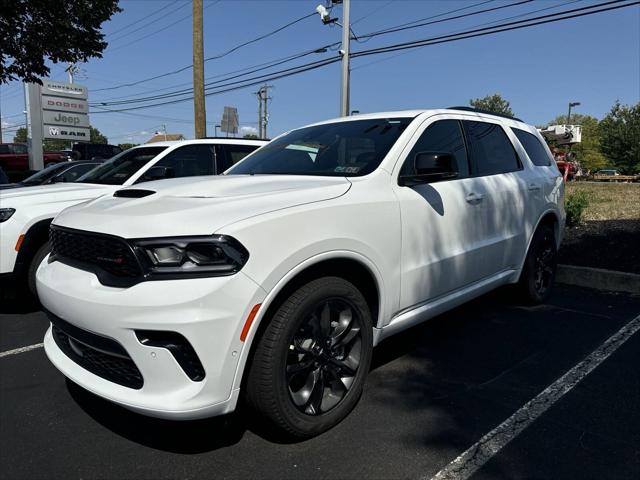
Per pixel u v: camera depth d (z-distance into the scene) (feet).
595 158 195.42
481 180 13.57
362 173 10.87
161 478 8.45
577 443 9.14
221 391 7.97
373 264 10.04
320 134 13.48
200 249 7.96
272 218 8.51
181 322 7.62
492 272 14.12
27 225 16.46
